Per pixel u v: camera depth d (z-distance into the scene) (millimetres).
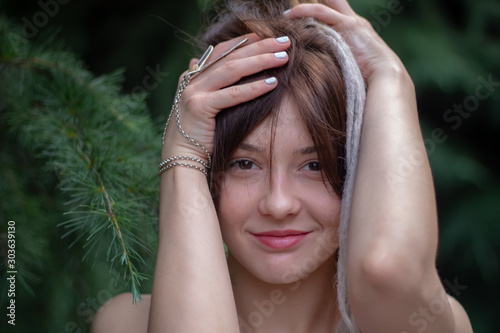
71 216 1516
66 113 1521
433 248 985
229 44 1204
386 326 986
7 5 2389
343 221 1084
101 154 1423
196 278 1035
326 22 1243
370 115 1098
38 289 1562
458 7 2793
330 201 1109
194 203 1104
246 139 1092
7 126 1624
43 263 1549
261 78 1129
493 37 2814
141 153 1573
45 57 1621
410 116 1098
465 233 2723
